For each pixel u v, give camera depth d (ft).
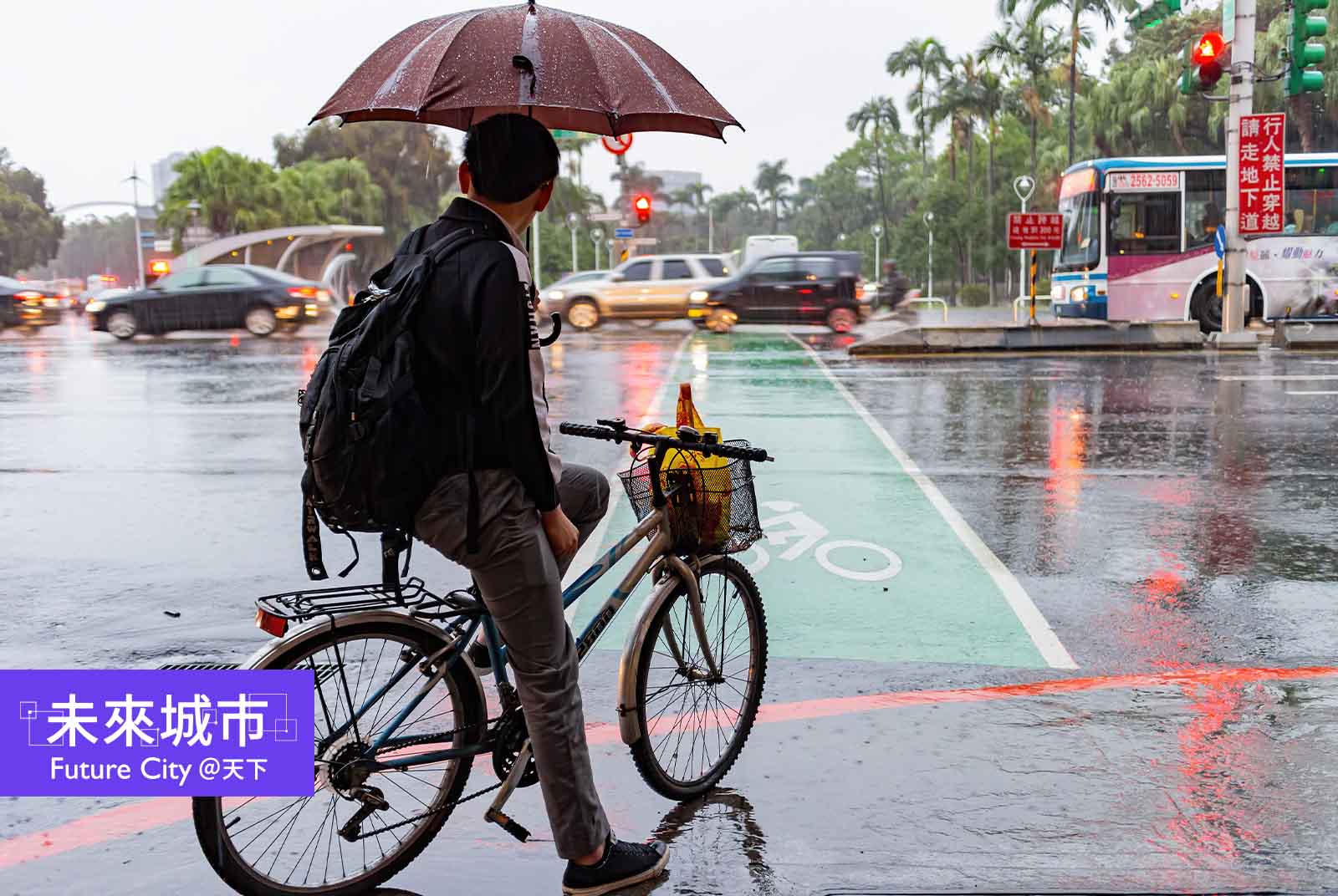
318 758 9.77
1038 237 68.64
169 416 41.57
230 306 84.48
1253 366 56.75
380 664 10.83
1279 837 11.18
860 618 18.26
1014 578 20.56
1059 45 212.43
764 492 27.84
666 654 12.38
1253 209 66.49
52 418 41.19
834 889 10.25
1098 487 28.40
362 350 8.93
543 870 10.69
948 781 12.42
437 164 305.73
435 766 10.62
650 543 11.83
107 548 22.97
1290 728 13.83
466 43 10.00
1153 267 76.59
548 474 9.23
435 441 9.00
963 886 10.26
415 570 21.18
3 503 27.12
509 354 8.89
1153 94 196.34
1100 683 15.35
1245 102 66.33
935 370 56.24
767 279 83.92
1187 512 25.76
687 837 11.21
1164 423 38.68
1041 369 56.39
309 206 239.09
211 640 17.49
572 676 10.02
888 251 356.38
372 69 10.42
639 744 11.42
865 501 26.89
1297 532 23.82
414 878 10.54
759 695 12.97
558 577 9.74
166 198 224.74
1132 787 12.25
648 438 11.43
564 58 9.98
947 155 280.51
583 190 296.30
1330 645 16.92
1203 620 18.15
